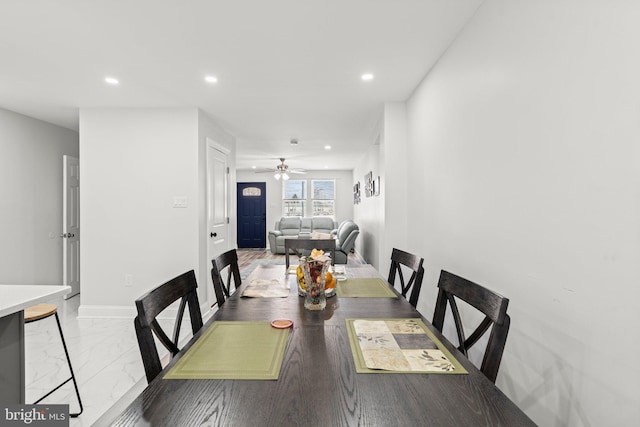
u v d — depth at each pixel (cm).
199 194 344
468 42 188
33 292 137
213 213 386
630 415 93
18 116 360
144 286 342
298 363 93
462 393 79
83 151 339
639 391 90
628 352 93
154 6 171
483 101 172
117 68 245
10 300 125
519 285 143
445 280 134
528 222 137
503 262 155
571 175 113
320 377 86
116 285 341
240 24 189
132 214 341
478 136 178
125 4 169
